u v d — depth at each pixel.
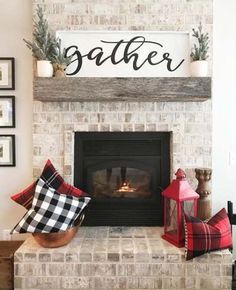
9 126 2.51
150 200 2.57
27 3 2.49
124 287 2.05
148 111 2.46
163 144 2.55
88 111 2.46
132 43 2.40
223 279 2.03
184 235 2.13
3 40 2.49
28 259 2.04
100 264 2.04
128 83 2.25
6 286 2.09
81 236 2.33
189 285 2.04
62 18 2.41
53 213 2.05
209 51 2.41
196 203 2.24
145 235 2.35
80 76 2.40
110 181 2.62
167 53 2.40
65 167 2.47
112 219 2.58
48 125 2.46
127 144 2.56
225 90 2.53
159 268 2.04
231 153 2.55
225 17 2.51
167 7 2.41
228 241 2.06
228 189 2.57
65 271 2.05
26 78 2.51
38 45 2.27
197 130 2.46
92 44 2.40
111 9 2.41
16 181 2.55
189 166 2.47
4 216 2.56
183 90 2.24
